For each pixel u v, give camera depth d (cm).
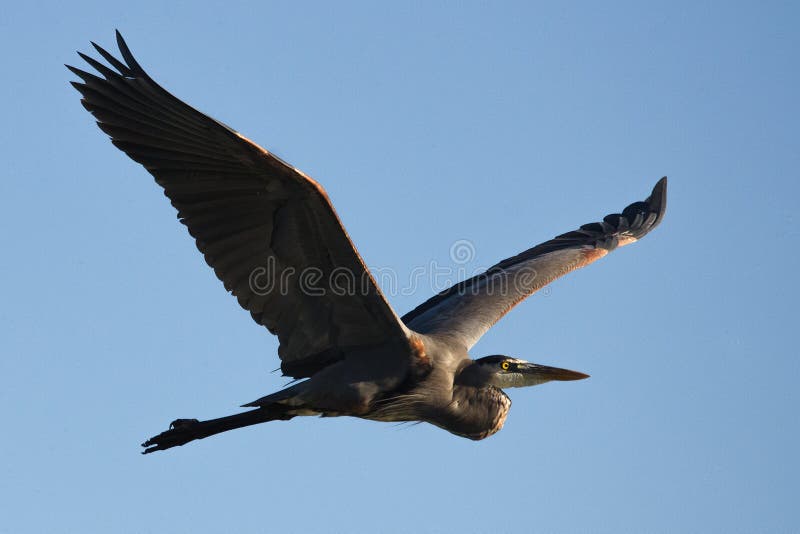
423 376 1259
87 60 1030
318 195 1050
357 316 1184
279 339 1204
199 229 1114
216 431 1225
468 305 1487
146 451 1227
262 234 1123
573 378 1370
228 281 1149
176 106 1016
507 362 1365
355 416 1255
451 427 1335
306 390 1217
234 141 1016
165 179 1085
